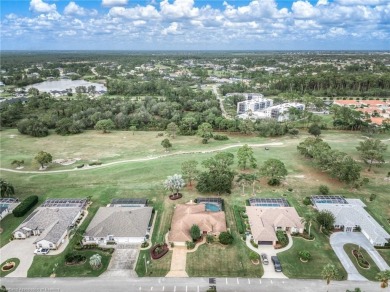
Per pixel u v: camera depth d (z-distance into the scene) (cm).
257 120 17775
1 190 9125
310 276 6366
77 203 9038
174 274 6462
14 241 7612
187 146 14612
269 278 6325
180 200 9406
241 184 10219
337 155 10475
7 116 18275
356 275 6378
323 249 7169
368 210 8762
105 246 7381
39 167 12144
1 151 14075
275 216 8088
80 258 6856
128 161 12725
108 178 11000
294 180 10612
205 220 7869
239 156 11100
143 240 7488
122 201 9156
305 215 8475
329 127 17362
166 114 19550
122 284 6219
